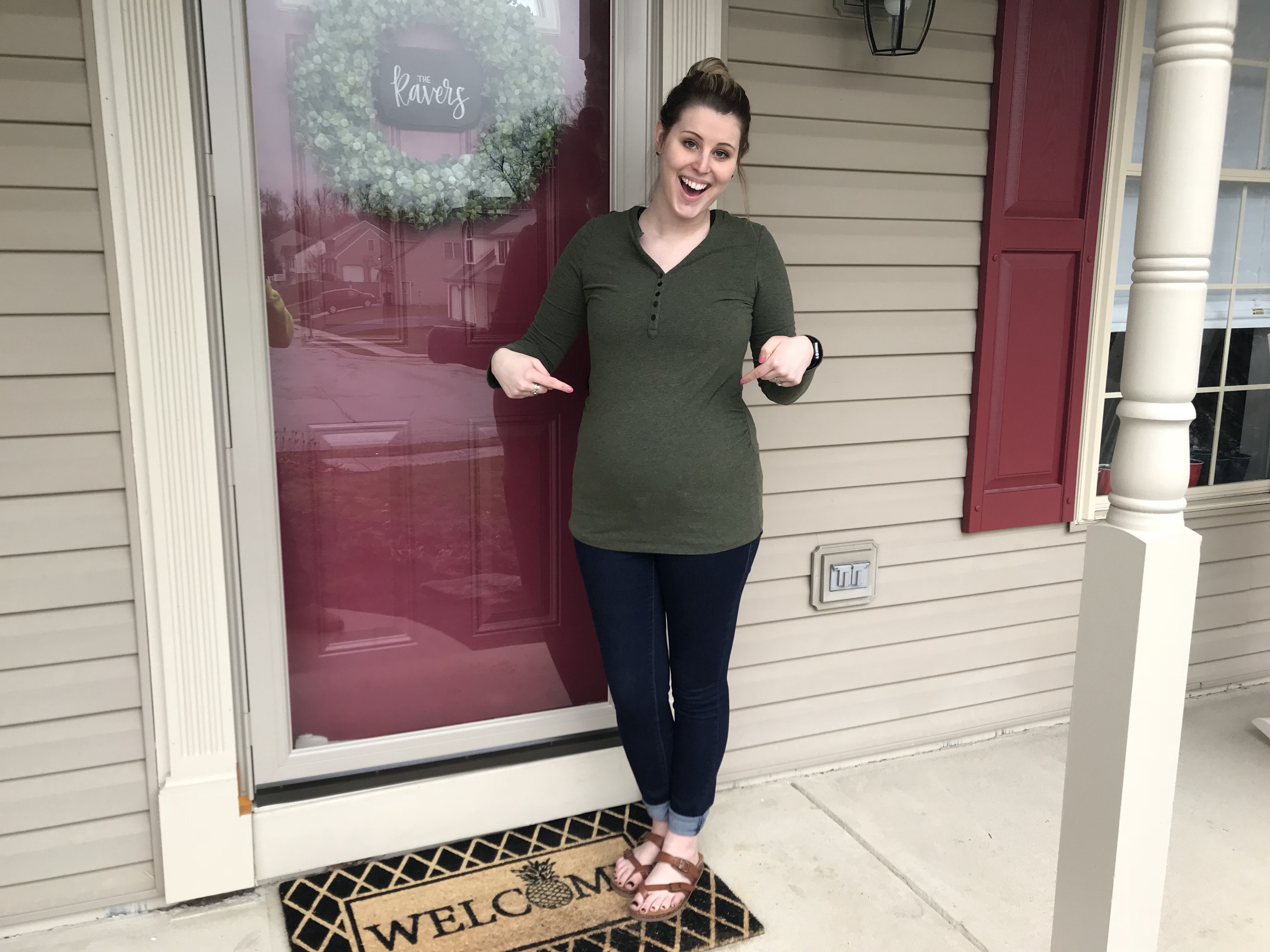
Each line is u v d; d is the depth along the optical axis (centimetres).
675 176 169
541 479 225
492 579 225
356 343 203
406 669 221
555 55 208
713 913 199
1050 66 245
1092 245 259
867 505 252
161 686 192
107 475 182
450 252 207
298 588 208
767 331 185
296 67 189
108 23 168
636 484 176
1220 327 304
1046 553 278
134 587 187
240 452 194
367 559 213
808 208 230
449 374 212
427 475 214
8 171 167
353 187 197
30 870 190
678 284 174
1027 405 262
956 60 238
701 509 178
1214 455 310
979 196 248
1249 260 306
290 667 211
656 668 194
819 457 244
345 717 217
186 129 175
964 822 237
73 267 174
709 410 178
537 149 210
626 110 213
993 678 279
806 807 243
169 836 195
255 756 207
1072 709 160
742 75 218
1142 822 153
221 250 185
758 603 244
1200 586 307
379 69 195
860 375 244
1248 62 290
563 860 216
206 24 177
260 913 198
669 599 188
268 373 194
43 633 183
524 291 215
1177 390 144
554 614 232
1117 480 151
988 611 274
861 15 226
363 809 211
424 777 218
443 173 204
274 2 185
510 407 219
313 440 204
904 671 266
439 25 198
